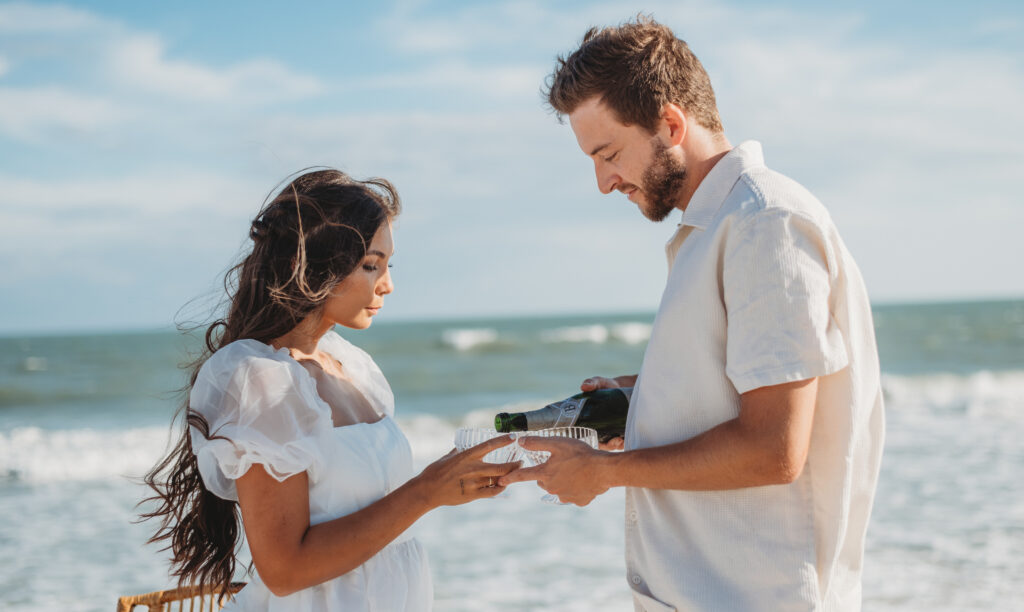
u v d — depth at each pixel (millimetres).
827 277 1684
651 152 1864
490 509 7465
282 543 1778
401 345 31688
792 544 1742
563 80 1915
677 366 1826
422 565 2129
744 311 1667
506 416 2240
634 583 1938
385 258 2104
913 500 7383
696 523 1803
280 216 1996
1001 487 7793
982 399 15852
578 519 7105
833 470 1751
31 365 28312
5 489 9227
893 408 14820
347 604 1913
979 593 5043
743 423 1669
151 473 2086
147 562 6266
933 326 43062
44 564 6223
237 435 1767
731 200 1760
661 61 1821
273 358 1918
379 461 2004
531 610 5027
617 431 2305
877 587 5184
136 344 42219
